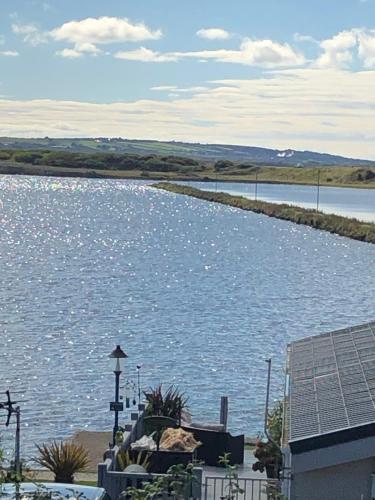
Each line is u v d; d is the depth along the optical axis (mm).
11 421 26734
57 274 67750
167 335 43062
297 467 12680
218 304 54750
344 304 57281
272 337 43812
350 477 12961
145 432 20594
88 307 51062
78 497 13109
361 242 115062
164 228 123688
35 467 20891
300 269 78625
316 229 133250
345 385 14680
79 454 19750
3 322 45000
